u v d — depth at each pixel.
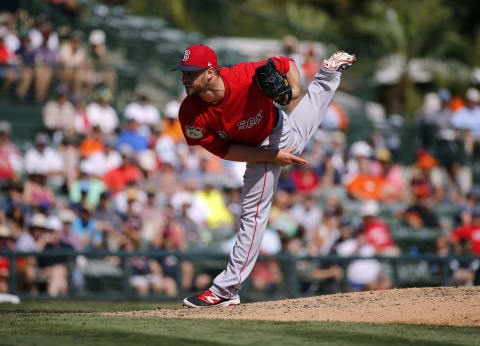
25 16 56.19
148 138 47.03
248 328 15.74
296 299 20.12
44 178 39.84
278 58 18.52
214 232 42.69
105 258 34.91
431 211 49.22
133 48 63.81
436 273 36.47
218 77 17.28
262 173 18.48
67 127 47.12
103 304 25.88
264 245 38.97
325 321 16.78
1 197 41.84
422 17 94.00
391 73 87.50
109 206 41.75
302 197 45.41
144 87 57.28
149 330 15.41
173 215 38.72
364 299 19.33
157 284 35.03
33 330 15.44
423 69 91.50
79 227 37.97
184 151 46.72
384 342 14.30
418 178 51.84
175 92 57.81
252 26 77.38
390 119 61.28
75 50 52.50
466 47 94.81
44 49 51.28
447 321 16.62
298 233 41.00
